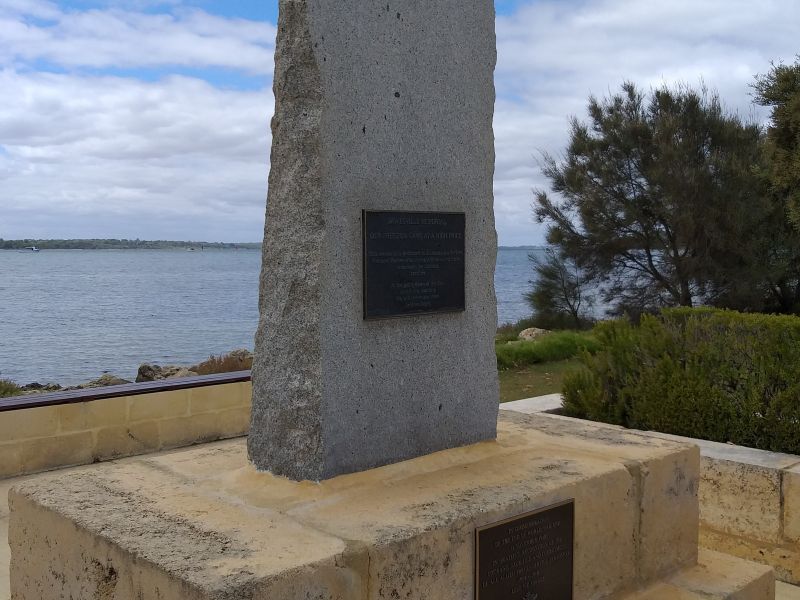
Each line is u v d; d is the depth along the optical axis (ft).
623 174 55.47
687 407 16.21
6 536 14.98
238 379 22.88
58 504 9.05
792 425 14.61
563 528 9.78
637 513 10.87
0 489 17.80
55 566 8.87
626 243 55.06
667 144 52.42
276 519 8.55
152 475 10.28
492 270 11.81
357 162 9.88
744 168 50.60
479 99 11.45
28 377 61.26
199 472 10.42
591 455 11.23
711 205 51.31
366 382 10.11
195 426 21.97
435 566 8.42
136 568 7.55
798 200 37.04
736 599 10.91
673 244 54.03
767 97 35.42
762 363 15.46
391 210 10.23
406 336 10.59
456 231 11.09
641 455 11.23
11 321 115.44
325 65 9.51
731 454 14.37
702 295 54.80
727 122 53.62
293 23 9.59
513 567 9.24
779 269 51.26
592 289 60.70
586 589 10.15
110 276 322.34
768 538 13.56
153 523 8.41
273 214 10.07
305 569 7.27
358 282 9.95
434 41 10.78
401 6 10.34
